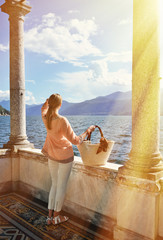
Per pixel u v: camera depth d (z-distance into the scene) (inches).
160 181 88.2
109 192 108.3
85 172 118.7
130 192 93.5
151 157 90.0
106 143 107.4
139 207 91.0
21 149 168.1
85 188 119.6
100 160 111.0
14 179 169.9
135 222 92.5
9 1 158.7
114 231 99.3
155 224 88.0
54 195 115.4
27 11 168.7
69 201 129.6
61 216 118.0
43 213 130.8
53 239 102.7
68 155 109.5
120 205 97.4
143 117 90.0
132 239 92.4
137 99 91.4
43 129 2401.6
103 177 109.7
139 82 90.3
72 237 104.3
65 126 103.8
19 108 171.3
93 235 106.0
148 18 87.1
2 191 166.9
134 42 91.6
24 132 176.9
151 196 87.4
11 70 167.3
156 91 88.8
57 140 108.0
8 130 2475.4
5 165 167.5
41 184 152.2
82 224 116.9
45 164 148.2
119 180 96.7
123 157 820.6
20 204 144.6
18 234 106.9
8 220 121.4
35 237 104.3
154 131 89.9
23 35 169.8
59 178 111.3
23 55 169.9
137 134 92.1
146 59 88.2
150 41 87.6
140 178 89.3
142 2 87.7
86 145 108.7
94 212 116.0
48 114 106.2
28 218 124.0
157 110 89.8
